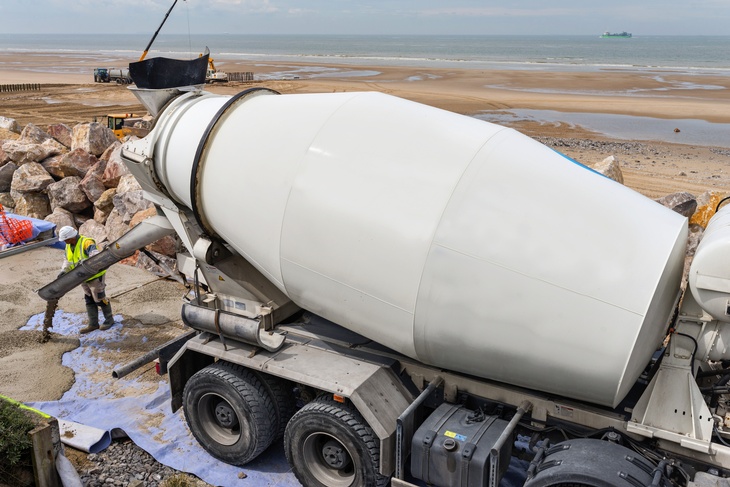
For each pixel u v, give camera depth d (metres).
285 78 62.88
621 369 4.10
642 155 23.48
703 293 4.14
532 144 4.92
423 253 4.51
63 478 4.95
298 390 5.73
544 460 4.29
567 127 30.88
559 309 4.21
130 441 6.09
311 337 5.65
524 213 4.38
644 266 4.11
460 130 4.87
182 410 6.52
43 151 13.62
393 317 4.76
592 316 4.13
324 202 4.91
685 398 4.27
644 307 4.03
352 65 93.75
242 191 5.38
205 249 5.88
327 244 4.90
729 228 4.25
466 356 4.64
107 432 6.05
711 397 4.51
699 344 4.41
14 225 11.12
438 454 4.44
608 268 4.14
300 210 5.03
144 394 6.81
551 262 4.24
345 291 4.94
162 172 5.98
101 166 12.58
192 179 5.62
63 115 31.50
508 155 4.65
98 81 54.38
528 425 4.73
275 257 5.26
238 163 5.44
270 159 5.27
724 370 4.57
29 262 10.52
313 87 50.28
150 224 6.87
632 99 44.84
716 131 30.09
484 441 4.43
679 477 4.23
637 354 4.13
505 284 4.32
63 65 95.69
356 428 4.78
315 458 5.22
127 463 5.71
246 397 5.35
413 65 95.00
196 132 5.77
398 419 4.57
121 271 10.28
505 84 57.50
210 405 5.74
